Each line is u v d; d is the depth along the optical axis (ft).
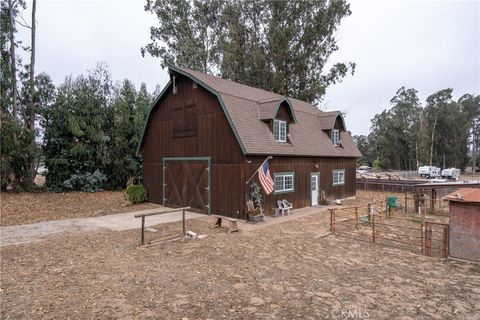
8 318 15.79
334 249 29.86
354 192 74.33
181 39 108.78
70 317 15.97
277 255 27.71
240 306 17.51
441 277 22.31
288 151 50.01
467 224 25.68
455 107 210.38
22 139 68.33
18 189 67.00
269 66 104.78
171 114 56.49
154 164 61.16
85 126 73.67
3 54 72.02
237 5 105.29
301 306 17.57
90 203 60.80
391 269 24.11
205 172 49.49
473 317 16.39
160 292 19.30
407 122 218.59
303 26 101.86
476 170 241.35
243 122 46.01
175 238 33.63
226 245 30.91
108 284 20.56
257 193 44.68
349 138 77.05
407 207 59.11
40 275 22.22
